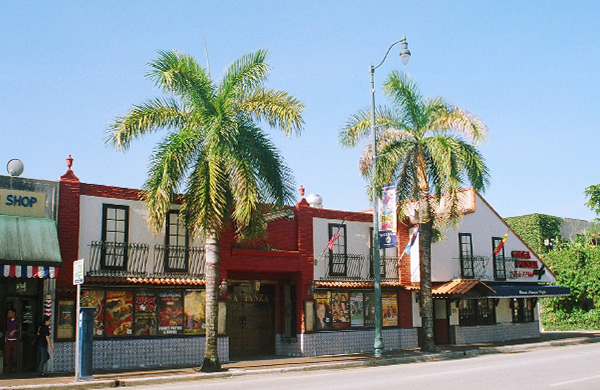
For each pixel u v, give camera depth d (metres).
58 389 15.16
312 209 25.55
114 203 20.59
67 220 19.27
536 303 35.03
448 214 25.84
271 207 20.44
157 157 18.86
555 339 31.78
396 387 13.15
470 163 25.05
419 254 27.31
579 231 50.19
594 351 23.84
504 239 30.91
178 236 21.75
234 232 22.86
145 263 20.78
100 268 19.86
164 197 18.25
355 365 21.08
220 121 18.17
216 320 18.89
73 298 19.03
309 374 18.28
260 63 19.91
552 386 12.95
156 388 14.83
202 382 16.58
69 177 19.59
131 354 19.95
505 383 13.59
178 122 19.92
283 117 19.39
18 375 17.50
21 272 17.23
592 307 40.50
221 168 18.59
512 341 31.42
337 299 25.48
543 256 42.41
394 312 27.36
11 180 18.44
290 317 24.88
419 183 25.42
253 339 24.64
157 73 18.78
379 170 24.91
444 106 26.02
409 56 22.84
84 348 16.25
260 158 19.28
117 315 19.95
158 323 20.73
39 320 18.58
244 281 24.73
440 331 30.05
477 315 31.30
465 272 30.66
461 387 12.95
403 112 25.78
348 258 26.27
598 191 44.78
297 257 24.48
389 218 23.58
